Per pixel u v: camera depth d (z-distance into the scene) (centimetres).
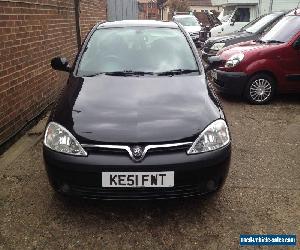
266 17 1056
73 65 407
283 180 382
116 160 280
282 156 443
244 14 1583
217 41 1005
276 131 534
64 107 328
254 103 678
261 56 659
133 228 301
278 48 657
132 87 352
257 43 724
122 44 422
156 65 398
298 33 661
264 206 333
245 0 1786
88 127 295
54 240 287
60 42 689
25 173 393
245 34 1006
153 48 417
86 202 335
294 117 603
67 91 359
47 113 605
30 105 536
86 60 407
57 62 418
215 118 312
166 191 286
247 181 379
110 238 290
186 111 313
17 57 492
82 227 302
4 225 304
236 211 325
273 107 662
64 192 298
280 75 665
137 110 312
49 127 311
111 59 405
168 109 314
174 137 287
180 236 292
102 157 282
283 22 756
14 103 481
